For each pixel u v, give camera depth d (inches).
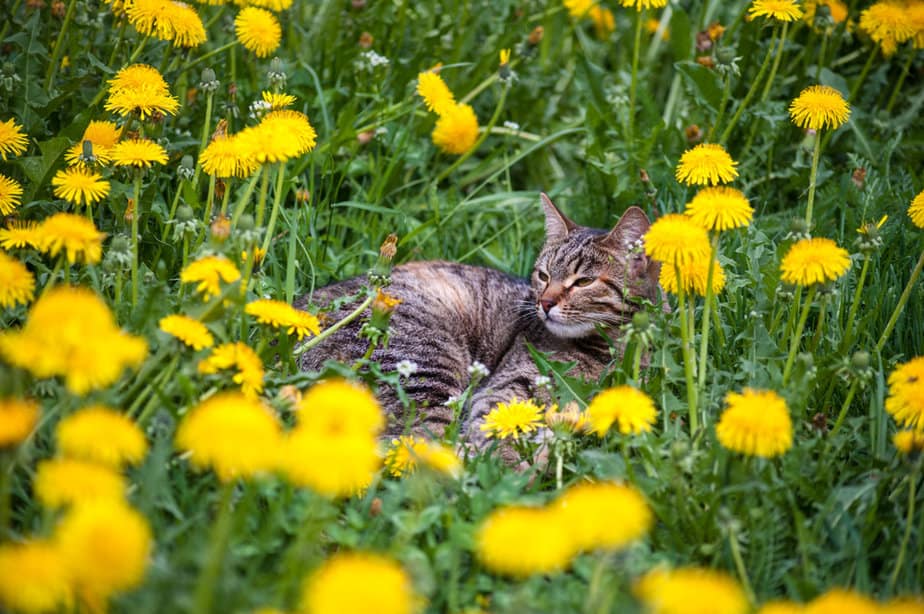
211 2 217.0
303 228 218.5
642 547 133.0
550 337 219.9
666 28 280.1
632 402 137.7
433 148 256.2
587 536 109.5
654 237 145.6
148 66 203.0
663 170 237.9
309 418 114.3
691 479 145.7
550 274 219.8
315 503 123.6
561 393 179.9
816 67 261.3
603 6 294.4
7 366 134.5
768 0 214.2
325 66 253.0
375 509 145.6
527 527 107.9
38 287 165.6
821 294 161.3
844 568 136.6
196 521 130.0
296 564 119.3
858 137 240.2
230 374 140.8
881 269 202.7
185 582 111.9
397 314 213.0
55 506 114.5
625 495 112.3
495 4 275.7
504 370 217.6
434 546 131.0
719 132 239.6
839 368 157.0
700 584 104.7
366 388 166.7
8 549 107.9
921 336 185.6
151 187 187.9
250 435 108.3
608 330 217.8
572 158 269.6
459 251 249.0
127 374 140.9
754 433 130.2
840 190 227.5
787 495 141.6
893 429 159.6
